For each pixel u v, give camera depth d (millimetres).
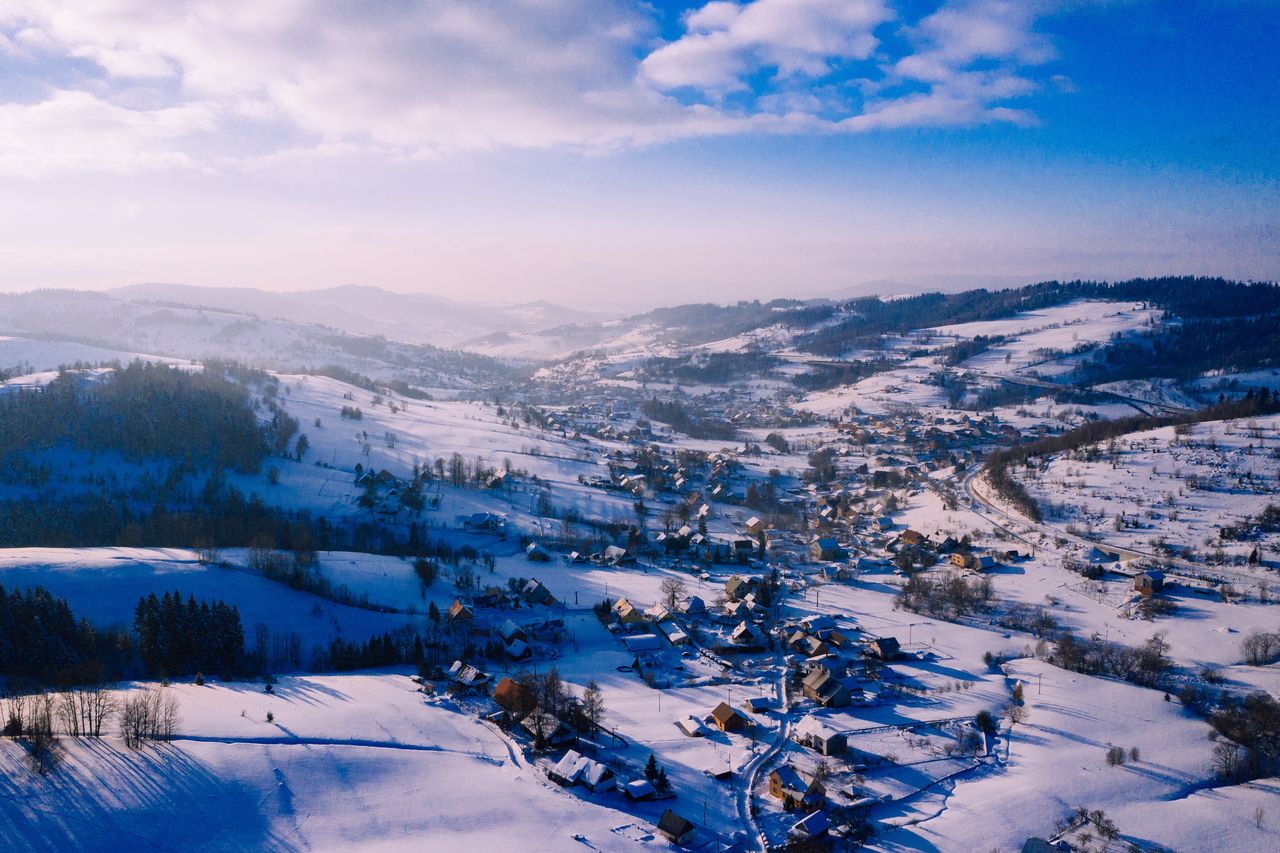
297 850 76375
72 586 143375
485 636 147625
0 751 83438
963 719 117250
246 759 89562
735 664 140125
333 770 90500
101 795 79375
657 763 101938
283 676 123875
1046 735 111188
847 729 113875
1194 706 119438
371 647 134250
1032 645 147625
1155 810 92188
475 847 78500
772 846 84688
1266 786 97438
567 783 94625
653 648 145875
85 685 105062
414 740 101750
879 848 84938
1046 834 87375
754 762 103438
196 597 147625
